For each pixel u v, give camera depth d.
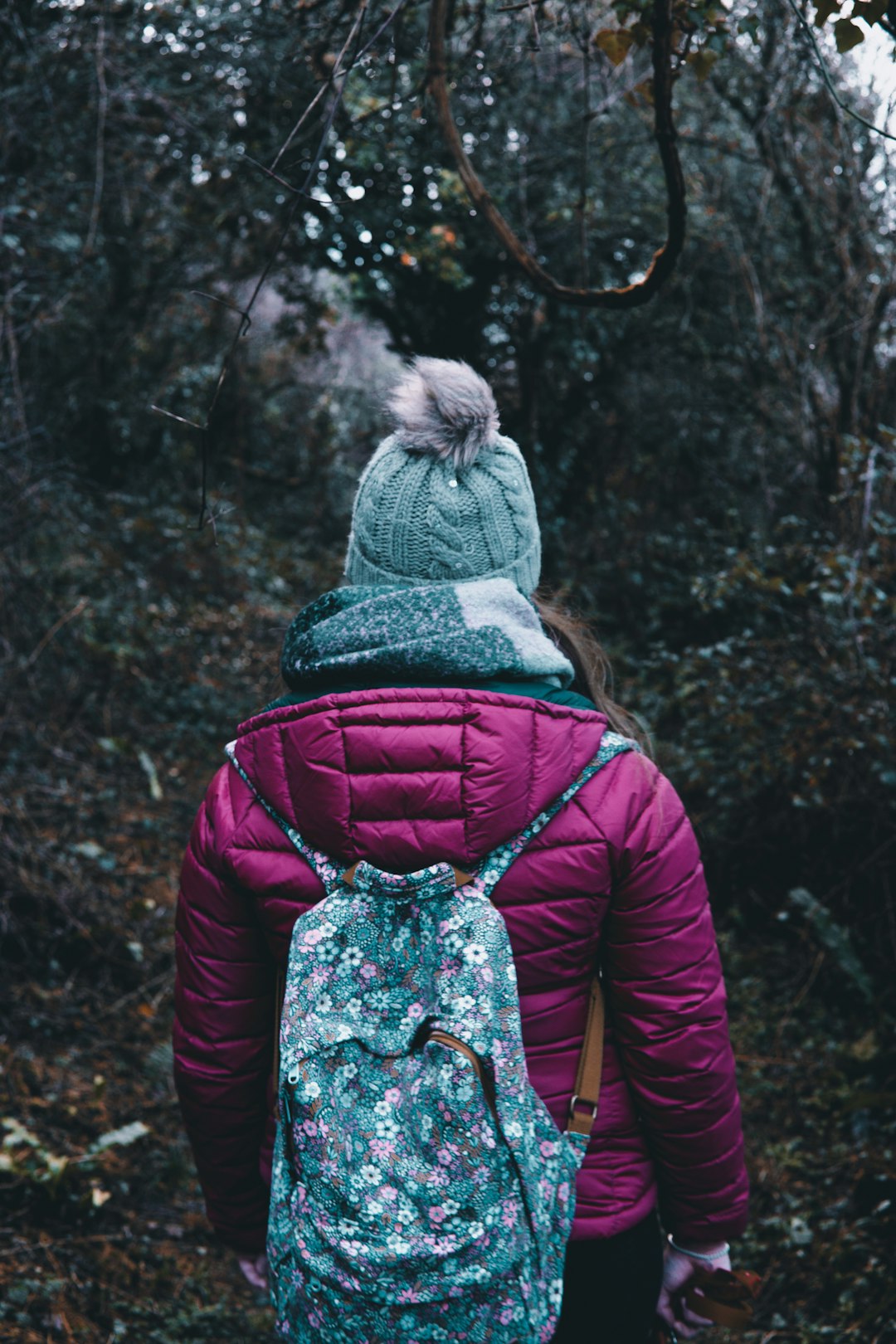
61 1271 2.67
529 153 7.42
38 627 5.57
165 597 9.08
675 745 5.80
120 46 5.37
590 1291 1.28
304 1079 1.16
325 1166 1.14
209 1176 1.47
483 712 1.20
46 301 5.17
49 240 5.48
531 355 9.52
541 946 1.23
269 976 1.37
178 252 9.24
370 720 1.21
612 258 8.96
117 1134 3.13
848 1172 3.33
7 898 4.10
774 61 5.38
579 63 6.00
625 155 7.86
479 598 1.29
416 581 1.35
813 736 4.33
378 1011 1.20
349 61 1.91
